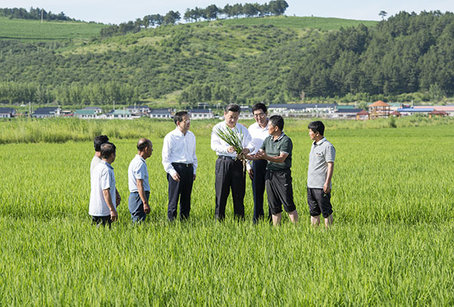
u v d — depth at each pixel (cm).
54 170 1805
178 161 980
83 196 1177
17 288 543
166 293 530
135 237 767
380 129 7569
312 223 941
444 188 1307
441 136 5375
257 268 607
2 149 3052
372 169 1856
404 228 842
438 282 550
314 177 921
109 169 841
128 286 546
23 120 4222
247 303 495
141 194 899
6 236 804
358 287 532
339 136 5447
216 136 988
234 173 973
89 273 598
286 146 920
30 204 1094
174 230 825
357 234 787
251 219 1012
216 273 588
